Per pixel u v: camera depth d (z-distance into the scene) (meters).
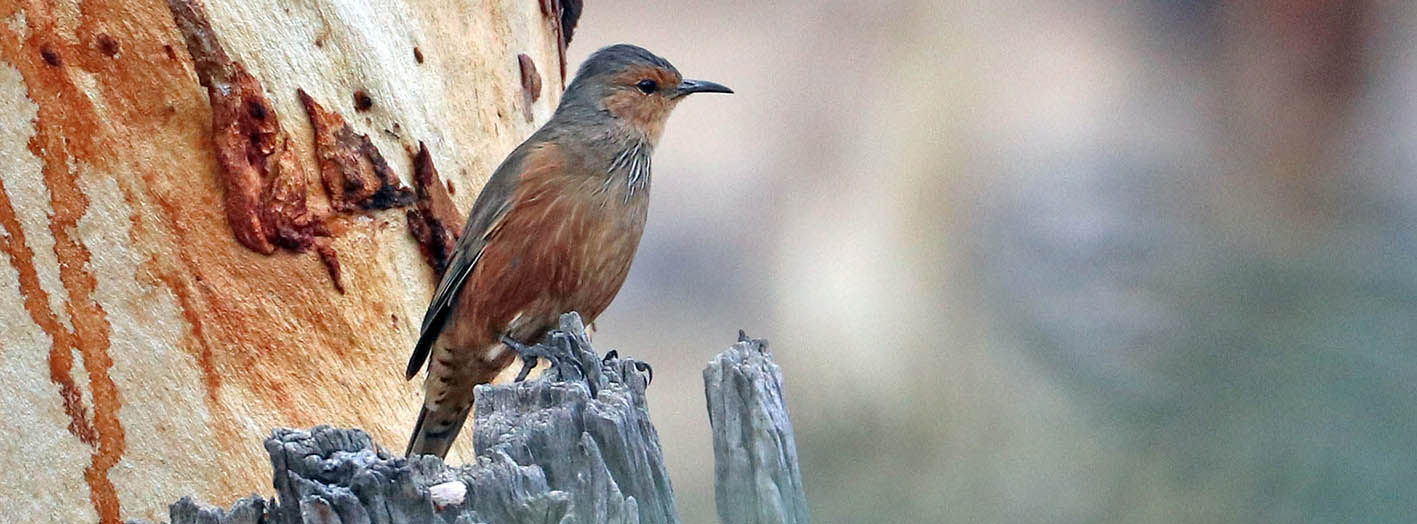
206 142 10.49
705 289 23.53
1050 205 11.32
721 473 8.36
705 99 24.75
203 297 10.32
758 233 22.44
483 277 11.94
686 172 24.45
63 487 9.86
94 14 10.15
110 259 10.08
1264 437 5.49
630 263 12.78
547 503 6.73
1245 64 10.60
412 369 11.40
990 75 19.84
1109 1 19.06
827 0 21.25
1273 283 5.88
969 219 17.92
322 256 10.86
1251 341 5.72
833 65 21.00
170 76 10.34
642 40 26.28
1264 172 8.86
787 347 18.48
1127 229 7.32
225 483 10.19
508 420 7.39
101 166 10.10
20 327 9.84
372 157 11.29
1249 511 5.45
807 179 20.62
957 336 15.27
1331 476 5.25
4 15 9.92
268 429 10.38
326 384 10.77
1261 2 10.48
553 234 11.98
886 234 18.92
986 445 10.13
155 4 10.33
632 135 12.69
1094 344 6.76
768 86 24.06
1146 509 5.89
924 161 19.27
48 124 9.98
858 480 11.27
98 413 9.96
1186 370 5.93
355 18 11.27
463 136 12.42
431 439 12.56
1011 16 19.95
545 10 14.09
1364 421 5.24
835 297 18.55
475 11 12.74
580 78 12.76
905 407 14.41
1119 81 18.86
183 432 10.12
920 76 19.83
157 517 10.00
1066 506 6.54
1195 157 9.91
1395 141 9.20
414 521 6.55
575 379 8.25
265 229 10.59
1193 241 6.65
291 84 10.82
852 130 20.59
